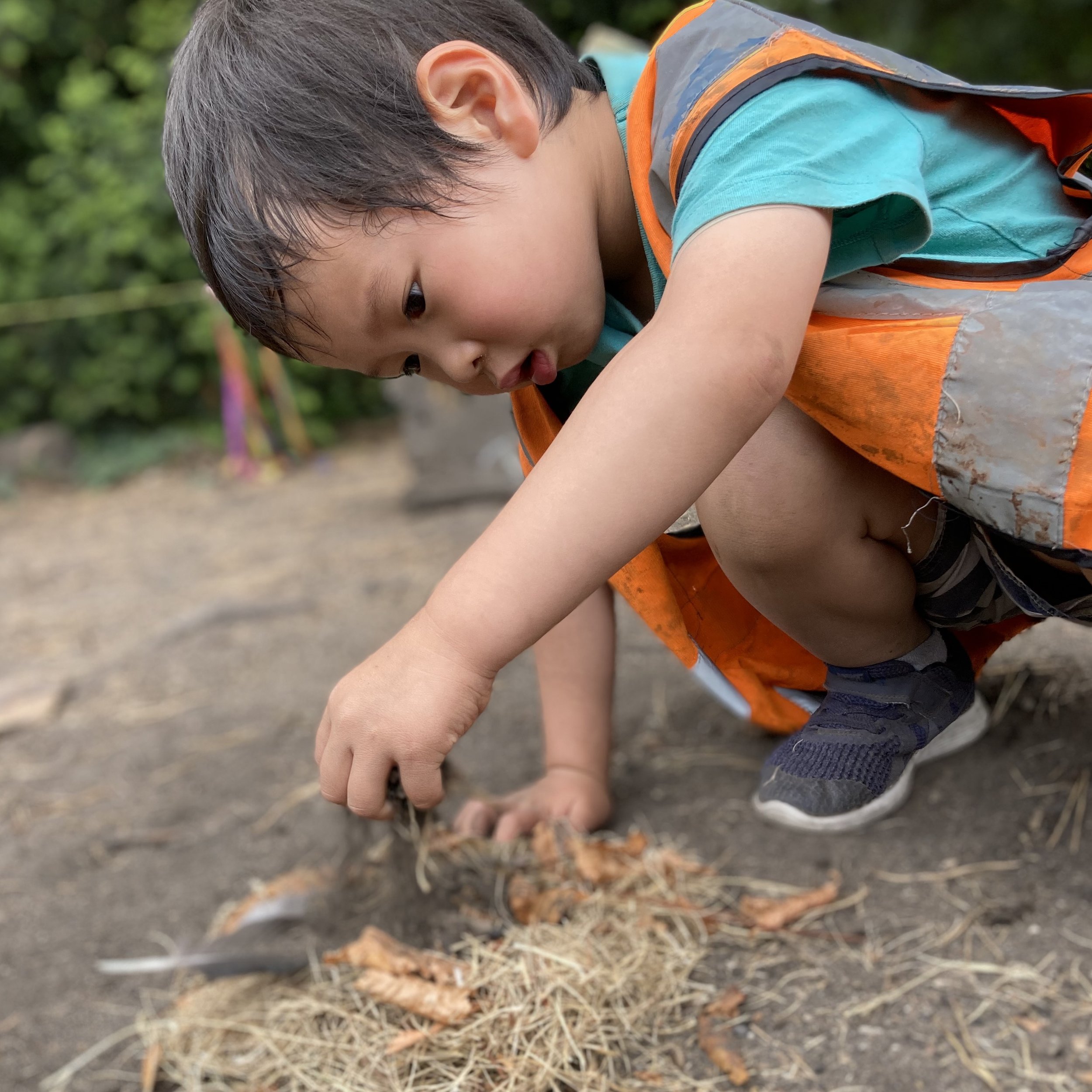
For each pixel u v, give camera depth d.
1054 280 1.05
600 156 1.09
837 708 1.35
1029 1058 1.07
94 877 1.65
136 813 1.85
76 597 3.94
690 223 0.94
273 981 1.30
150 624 3.32
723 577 1.37
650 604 1.26
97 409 7.11
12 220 7.07
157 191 7.01
